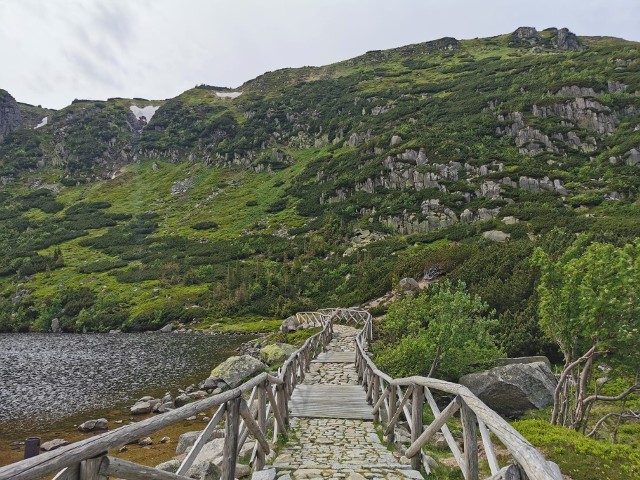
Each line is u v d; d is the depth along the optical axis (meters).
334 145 128.00
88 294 67.88
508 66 127.31
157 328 55.53
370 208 82.88
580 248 14.24
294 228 89.00
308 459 8.09
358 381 16.25
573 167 75.06
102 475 2.93
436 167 82.56
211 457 9.61
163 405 19.80
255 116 163.88
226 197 122.00
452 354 16.83
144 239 98.44
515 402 15.48
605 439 13.30
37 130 182.38
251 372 23.80
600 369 18.83
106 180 153.50
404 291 36.66
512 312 23.70
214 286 67.44
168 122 188.75
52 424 17.77
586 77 98.00
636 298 11.95
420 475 6.92
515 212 60.81
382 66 182.88
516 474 3.28
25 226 112.44
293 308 55.31
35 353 36.78
